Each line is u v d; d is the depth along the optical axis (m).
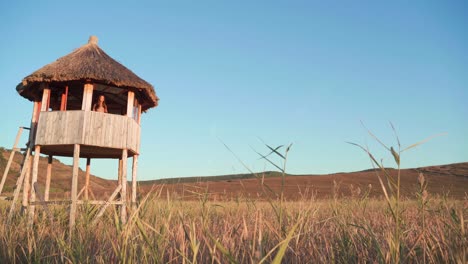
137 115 16.61
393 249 2.70
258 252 2.05
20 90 15.30
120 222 3.71
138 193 4.61
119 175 17.52
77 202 11.05
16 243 5.26
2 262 4.77
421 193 3.21
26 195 14.56
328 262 3.60
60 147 14.82
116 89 15.94
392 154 2.30
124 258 3.17
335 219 5.25
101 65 15.19
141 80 15.57
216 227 4.64
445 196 4.78
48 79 14.20
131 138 15.12
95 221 5.88
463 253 2.80
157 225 4.03
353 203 6.00
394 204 2.47
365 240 3.95
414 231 4.36
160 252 3.37
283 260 3.79
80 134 13.92
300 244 3.88
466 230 3.30
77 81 14.62
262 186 3.24
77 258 3.83
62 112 14.23
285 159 2.43
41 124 14.27
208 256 3.45
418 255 3.45
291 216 4.07
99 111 15.08
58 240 4.29
